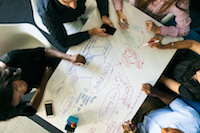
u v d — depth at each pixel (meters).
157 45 0.91
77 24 1.10
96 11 0.94
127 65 0.92
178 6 0.91
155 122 1.04
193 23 1.50
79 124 0.90
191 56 1.10
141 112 1.23
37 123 1.42
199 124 0.96
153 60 0.92
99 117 0.90
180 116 1.00
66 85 0.90
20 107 0.78
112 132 0.90
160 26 0.93
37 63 0.92
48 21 0.83
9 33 0.90
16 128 1.42
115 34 0.93
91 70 0.91
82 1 0.93
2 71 0.66
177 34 0.93
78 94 0.90
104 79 0.91
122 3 0.95
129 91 0.90
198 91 0.95
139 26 0.94
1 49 0.93
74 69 0.91
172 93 1.22
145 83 0.91
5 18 1.49
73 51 0.92
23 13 1.48
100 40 0.92
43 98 0.90
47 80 0.94
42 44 1.09
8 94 0.64
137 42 0.93
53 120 0.90
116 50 0.92
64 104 0.90
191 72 0.99
